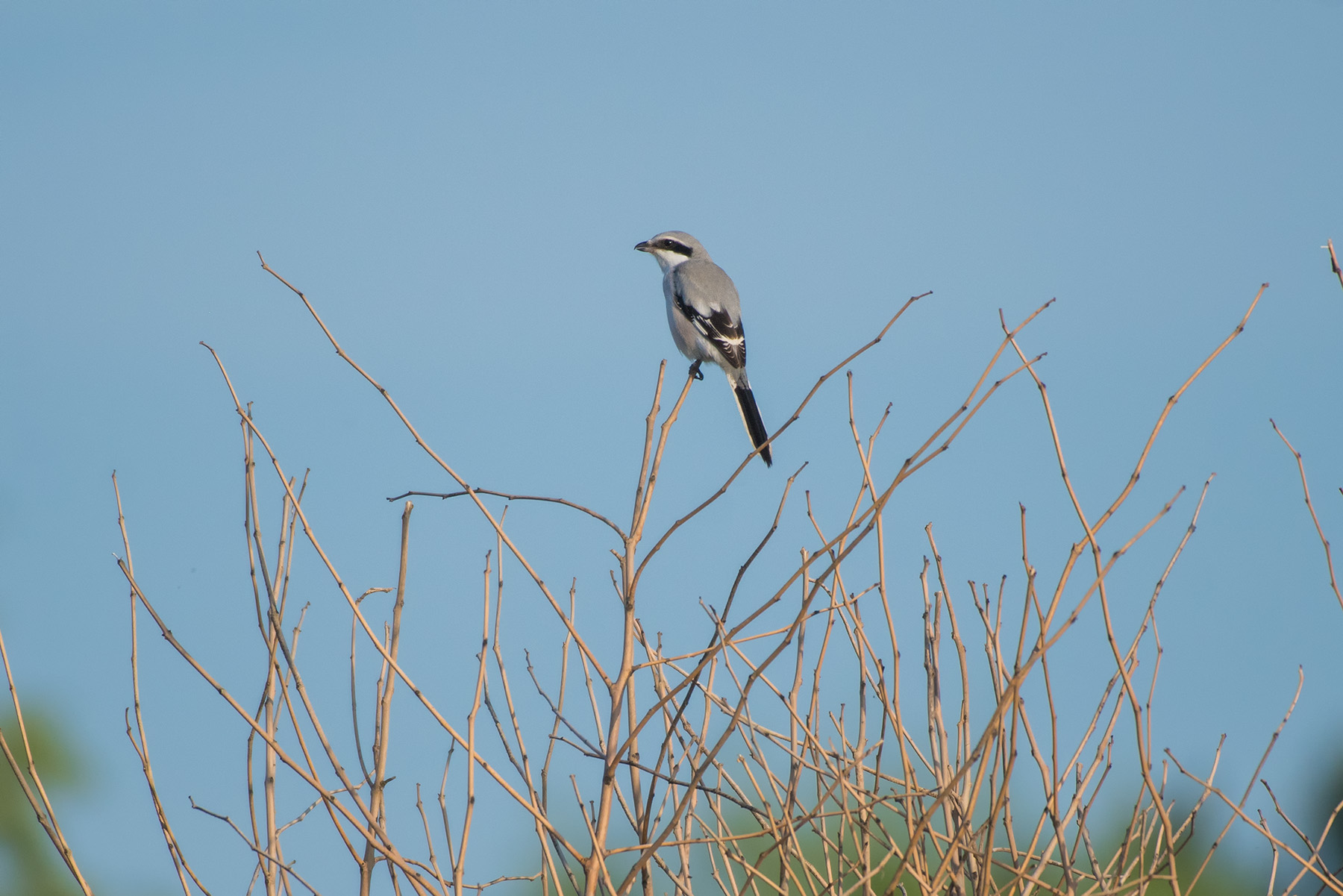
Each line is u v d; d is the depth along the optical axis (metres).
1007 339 7.10
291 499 7.66
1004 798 6.82
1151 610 7.58
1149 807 7.64
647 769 7.87
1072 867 7.39
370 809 7.96
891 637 7.79
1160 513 6.83
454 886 7.29
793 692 7.98
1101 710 7.63
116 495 7.87
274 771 7.96
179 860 7.55
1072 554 6.80
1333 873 7.97
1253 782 7.49
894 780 8.06
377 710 8.14
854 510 8.23
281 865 7.55
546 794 8.27
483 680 7.91
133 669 7.71
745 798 8.04
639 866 7.27
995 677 7.54
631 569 8.55
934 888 6.79
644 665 8.12
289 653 7.95
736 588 8.00
